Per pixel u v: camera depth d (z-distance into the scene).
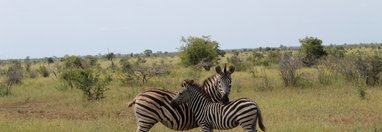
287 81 19.03
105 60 57.75
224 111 7.28
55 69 35.72
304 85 18.81
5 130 10.20
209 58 30.70
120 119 12.26
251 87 18.92
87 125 10.88
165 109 7.55
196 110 7.59
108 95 17.92
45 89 21.34
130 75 22.25
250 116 7.14
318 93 16.31
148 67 22.14
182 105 7.59
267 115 11.98
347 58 20.25
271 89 17.95
